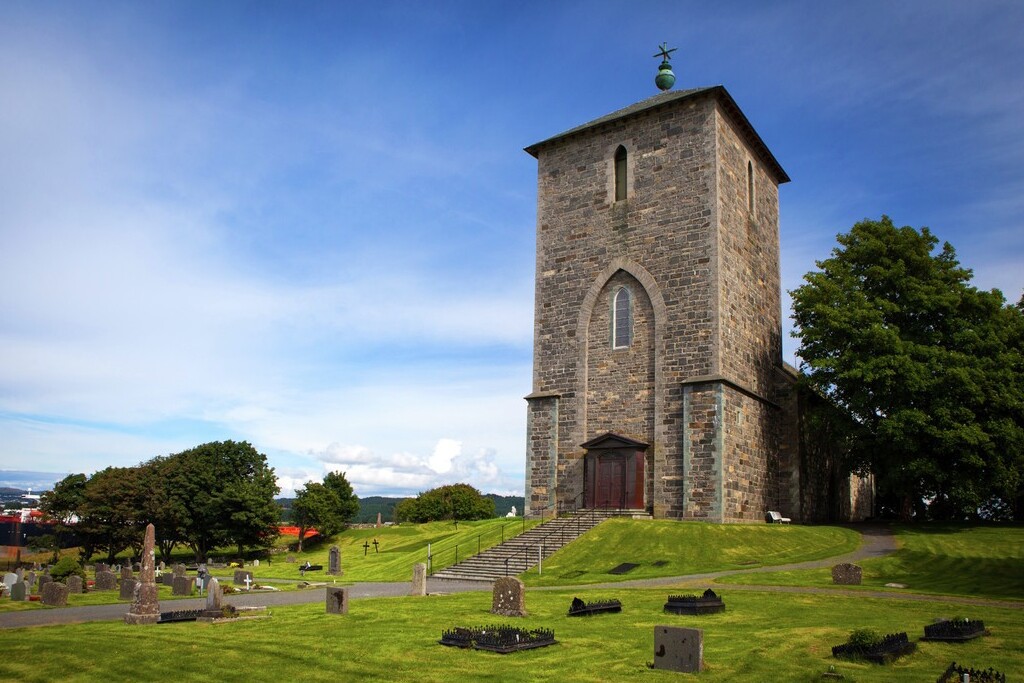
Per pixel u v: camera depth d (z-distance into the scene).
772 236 47.69
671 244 40.78
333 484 82.69
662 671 14.05
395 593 28.30
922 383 38.41
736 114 42.59
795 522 42.31
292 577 43.94
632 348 41.19
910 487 41.03
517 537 37.50
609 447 40.09
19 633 18.91
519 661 15.15
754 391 41.47
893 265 42.41
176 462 69.25
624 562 31.62
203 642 17.53
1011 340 42.12
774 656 14.85
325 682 14.12
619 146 43.81
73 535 71.81
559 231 45.22
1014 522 41.44
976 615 19.25
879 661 14.11
